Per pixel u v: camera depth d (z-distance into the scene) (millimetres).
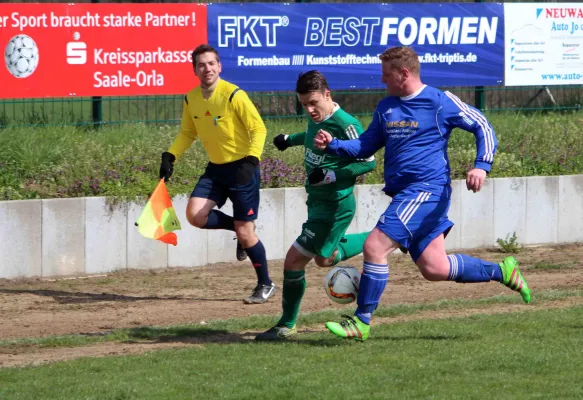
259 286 15633
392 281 17391
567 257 20141
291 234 19484
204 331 13180
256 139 14625
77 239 17750
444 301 15047
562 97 26188
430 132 11305
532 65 25094
